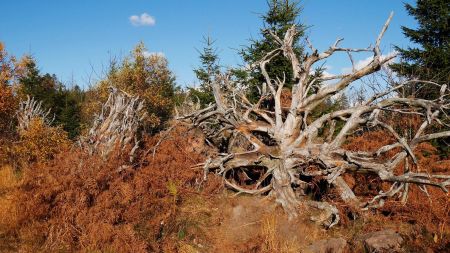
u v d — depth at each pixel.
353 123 10.45
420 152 12.48
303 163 10.16
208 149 12.57
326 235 8.95
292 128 10.84
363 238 8.13
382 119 15.04
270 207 9.56
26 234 7.64
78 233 7.79
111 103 11.07
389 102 10.55
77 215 7.82
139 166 10.26
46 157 12.17
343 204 9.80
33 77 26.12
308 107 11.19
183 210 9.40
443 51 17.12
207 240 8.29
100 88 23.53
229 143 12.27
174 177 10.09
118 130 10.22
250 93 16.38
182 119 12.56
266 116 11.66
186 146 11.77
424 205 9.62
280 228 8.48
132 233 7.68
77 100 29.52
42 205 8.02
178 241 8.03
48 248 7.41
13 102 13.65
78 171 8.54
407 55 18.25
